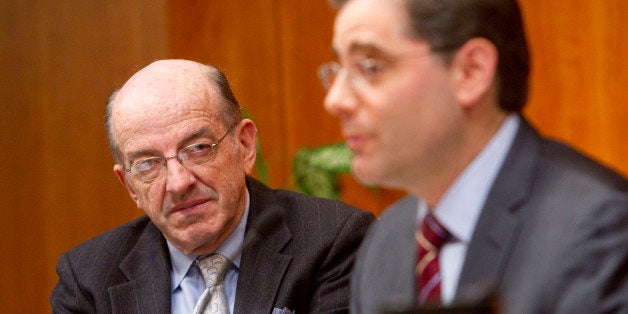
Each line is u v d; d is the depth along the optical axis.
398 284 3.01
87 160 8.80
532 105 8.58
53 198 8.79
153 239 4.98
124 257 4.99
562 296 2.41
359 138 2.65
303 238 4.81
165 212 4.56
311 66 9.09
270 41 9.12
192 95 4.59
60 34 8.80
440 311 2.16
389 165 2.66
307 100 9.09
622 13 8.38
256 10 9.13
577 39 8.47
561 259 2.43
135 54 8.92
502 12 2.62
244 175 4.79
